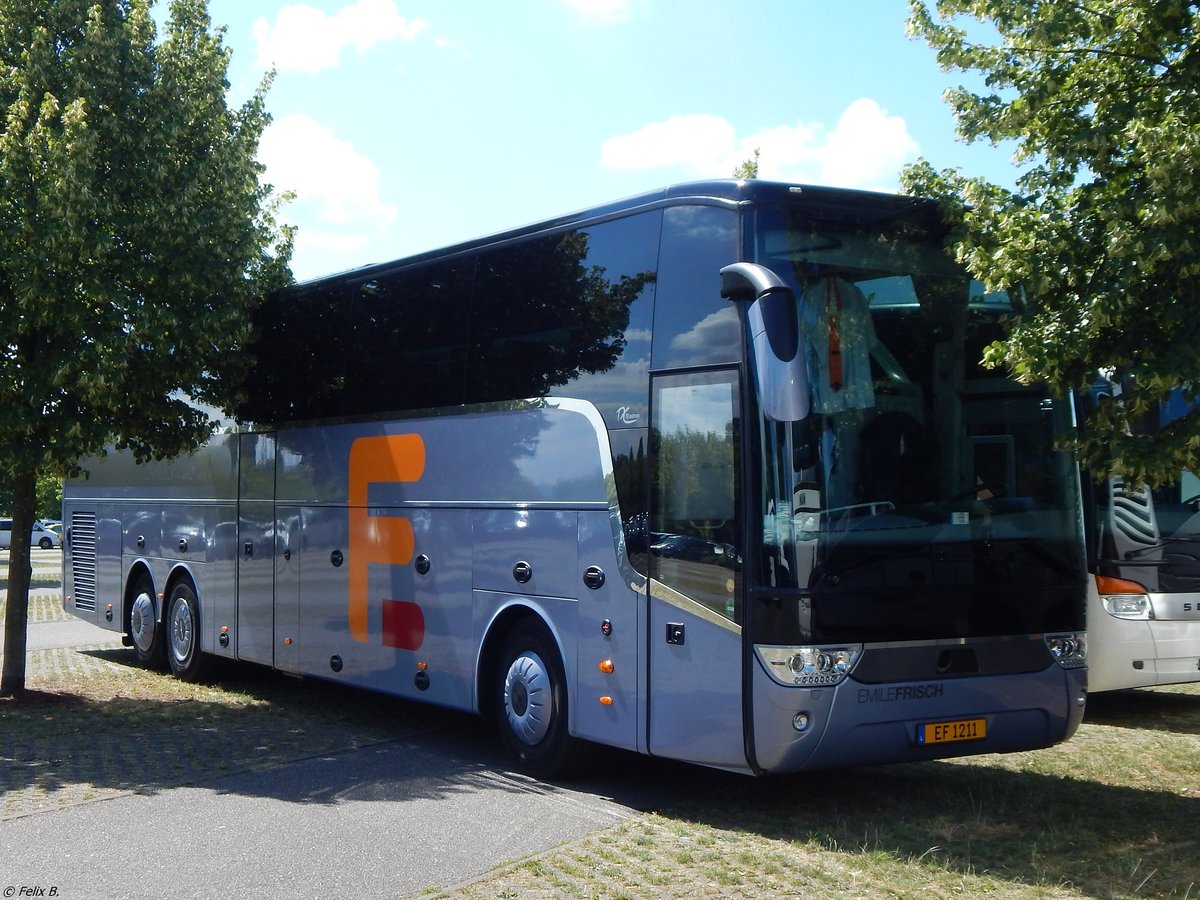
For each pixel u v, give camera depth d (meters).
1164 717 11.59
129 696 13.00
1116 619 11.12
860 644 7.02
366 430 10.85
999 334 7.84
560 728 8.59
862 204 7.61
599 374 8.36
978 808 7.73
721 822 7.50
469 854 6.83
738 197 7.41
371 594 10.69
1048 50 7.23
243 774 9.08
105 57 11.38
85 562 16.72
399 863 6.68
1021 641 7.61
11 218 10.82
